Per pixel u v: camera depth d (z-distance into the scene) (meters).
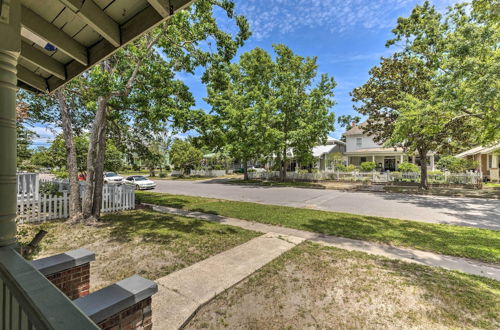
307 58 20.62
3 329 1.47
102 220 7.68
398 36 14.81
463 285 3.56
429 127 11.11
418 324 2.72
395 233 6.24
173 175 35.25
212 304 3.11
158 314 2.82
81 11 2.01
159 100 7.81
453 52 8.92
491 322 2.74
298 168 29.25
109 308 1.72
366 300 3.19
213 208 9.82
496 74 7.59
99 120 7.70
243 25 7.61
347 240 5.73
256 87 21.06
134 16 2.29
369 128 17.09
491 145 13.94
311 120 20.17
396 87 15.02
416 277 3.81
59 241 5.56
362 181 20.55
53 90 3.54
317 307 3.04
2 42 1.74
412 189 15.88
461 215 8.55
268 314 2.91
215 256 4.67
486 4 7.93
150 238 5.79
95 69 6.46
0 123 1.77
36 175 7.71
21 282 1.28
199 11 7.42
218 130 9.56
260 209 9.59
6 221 1.78
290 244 5.41
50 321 0.95
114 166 15.54
